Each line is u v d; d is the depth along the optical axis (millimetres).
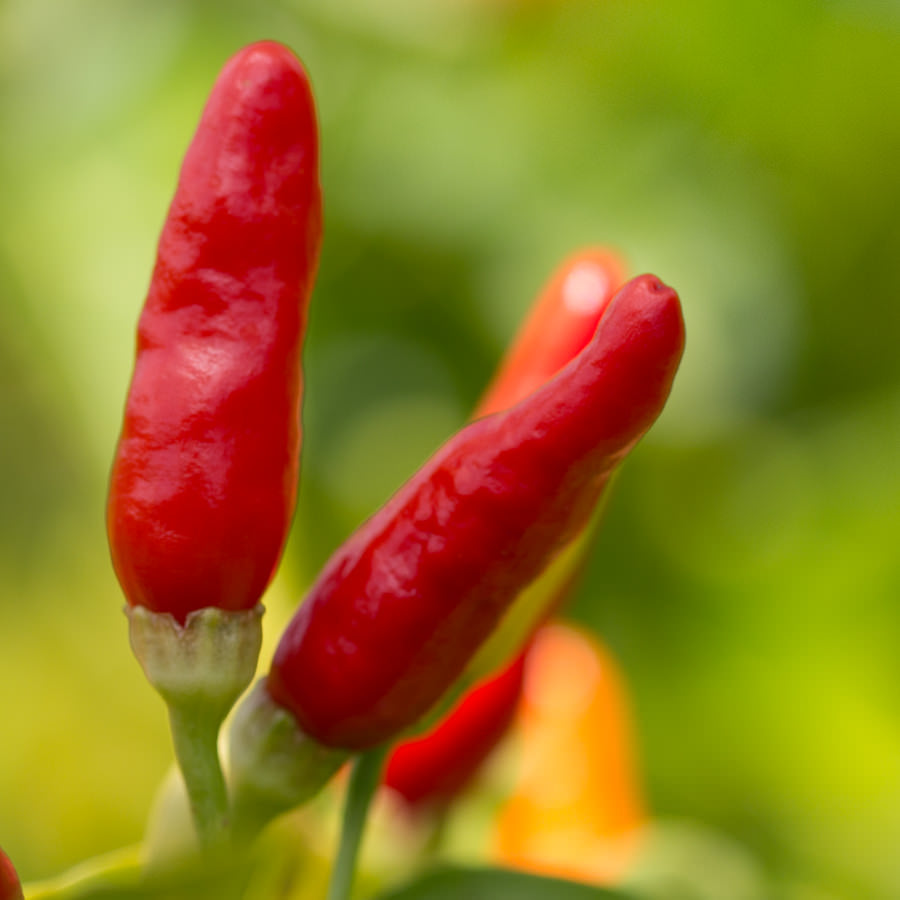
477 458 226
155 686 228
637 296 219
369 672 229
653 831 283
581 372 221
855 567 378
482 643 230
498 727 264
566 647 288
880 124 366
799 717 382
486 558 226
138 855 235
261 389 226
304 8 380
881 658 379
